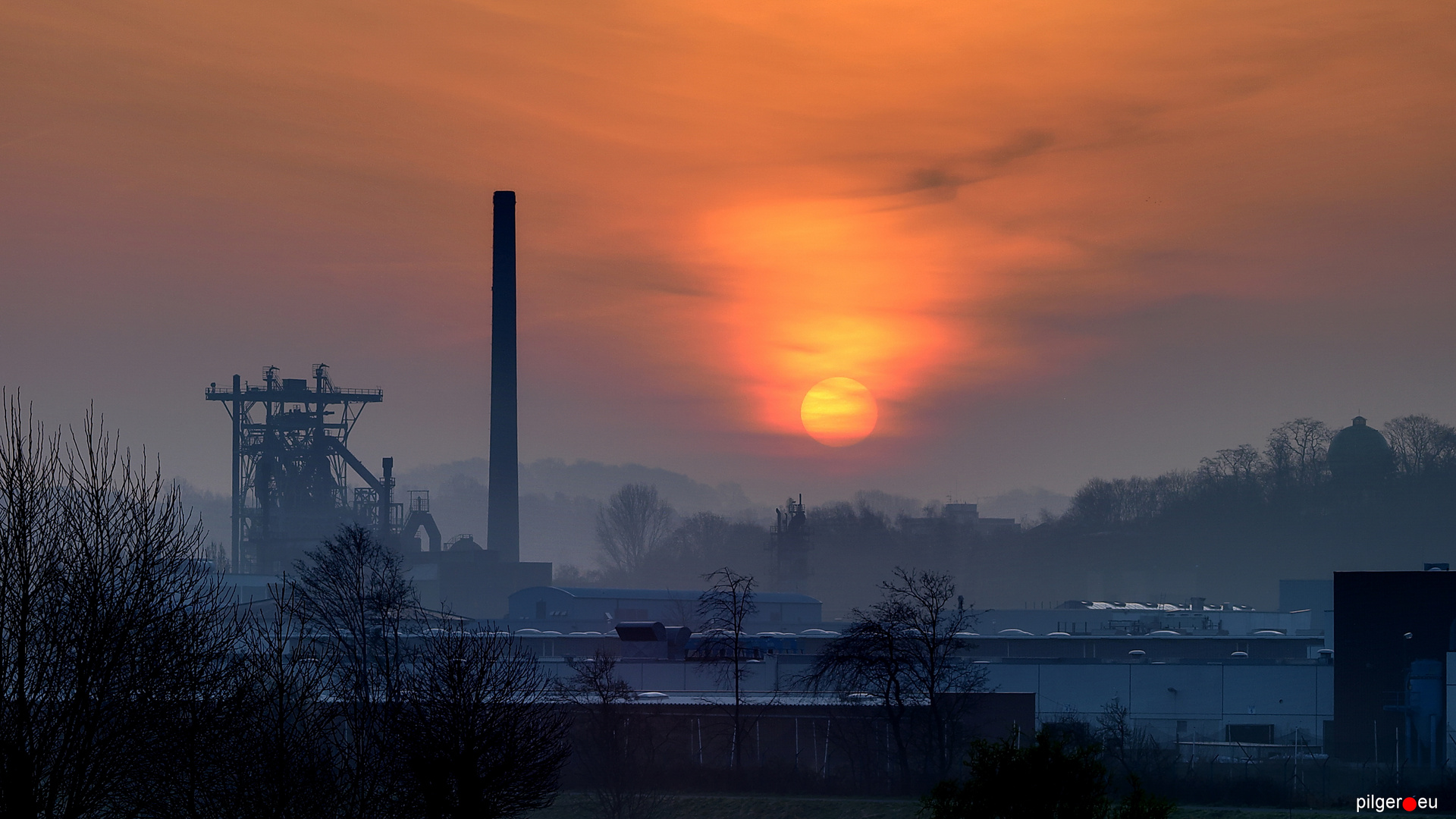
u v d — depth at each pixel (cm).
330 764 12875
